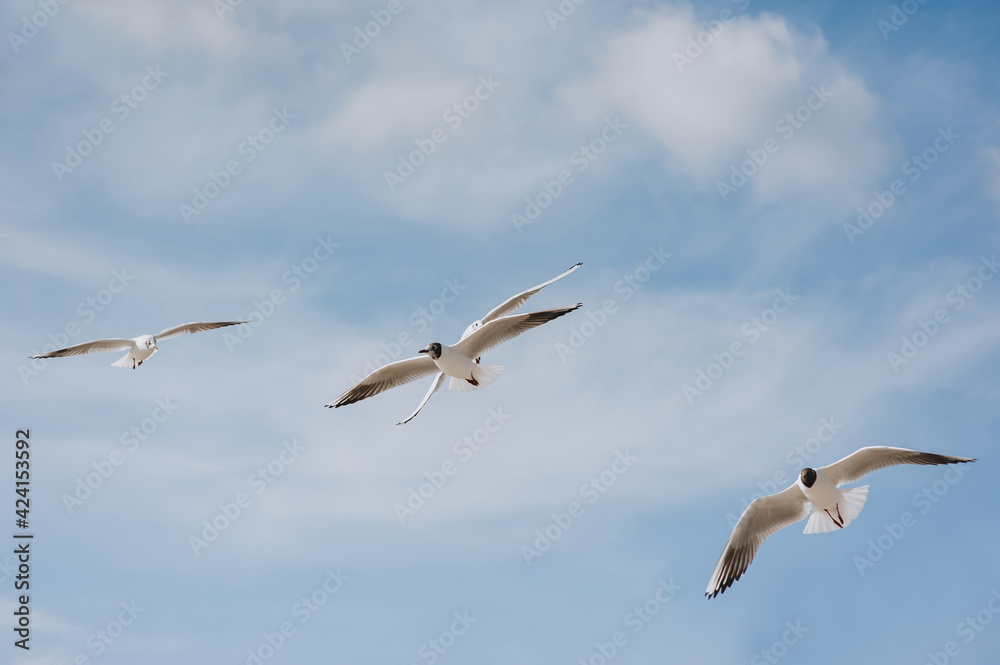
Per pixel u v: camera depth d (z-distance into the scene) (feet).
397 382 53.52
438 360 50.67
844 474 43.68
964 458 42.60
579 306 50.93
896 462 43.27
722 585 43.01
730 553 43.68
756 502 43.47
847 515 42.50
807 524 43.29
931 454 42.68
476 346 51.88
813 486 42.42
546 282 58.85
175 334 64.75
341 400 53.42
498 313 58.70
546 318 51.03
